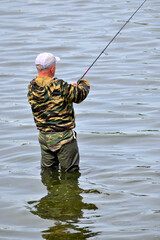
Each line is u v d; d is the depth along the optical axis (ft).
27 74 88.94
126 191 43.06
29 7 142.61
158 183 44.47
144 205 40.06
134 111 68.18
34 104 45.50
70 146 46.78
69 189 44.01
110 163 50.11
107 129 61.26
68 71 89.40
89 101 73.36
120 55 98.53
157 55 97.40
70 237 35.29
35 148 55.16
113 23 121.90
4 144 56.59
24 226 37.40
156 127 61.31
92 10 136.56
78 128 61.98
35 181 46.14
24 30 119.44
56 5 144.56
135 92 77.15
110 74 86.84
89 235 35.42
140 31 114.52
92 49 102.83
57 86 44.45
